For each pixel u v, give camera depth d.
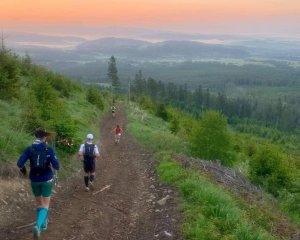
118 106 71.50
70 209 11.96
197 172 16.64
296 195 20.55
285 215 16.45
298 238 12.55
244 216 11.95
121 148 27.75
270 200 19.42
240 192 16.61
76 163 18.17
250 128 140.88
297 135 148.38
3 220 10.16
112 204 12.93
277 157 25.59
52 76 44.00
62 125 18.73
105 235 10.22
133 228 10.94
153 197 13.77
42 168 9.23
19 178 12.61
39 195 9.40
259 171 25.55
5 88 22.39
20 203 11.46
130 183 16.16
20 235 9.52
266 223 12.96
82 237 9.84
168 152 21.72
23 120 17.72
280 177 24.61
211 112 26.22
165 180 15.59
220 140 25.78
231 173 21.28
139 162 21.08
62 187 14.41
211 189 13.21
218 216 11.22
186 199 12.78
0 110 19.22
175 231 10.39
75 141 19.05
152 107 74.44
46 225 9.65
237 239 9.78
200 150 25.88
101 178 16.91
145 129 40.09
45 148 9.36
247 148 47.00
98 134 33.12
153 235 10.38
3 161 12.62
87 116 38.88
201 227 10.31
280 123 182.25
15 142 14.78
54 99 23.36
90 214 11.66
